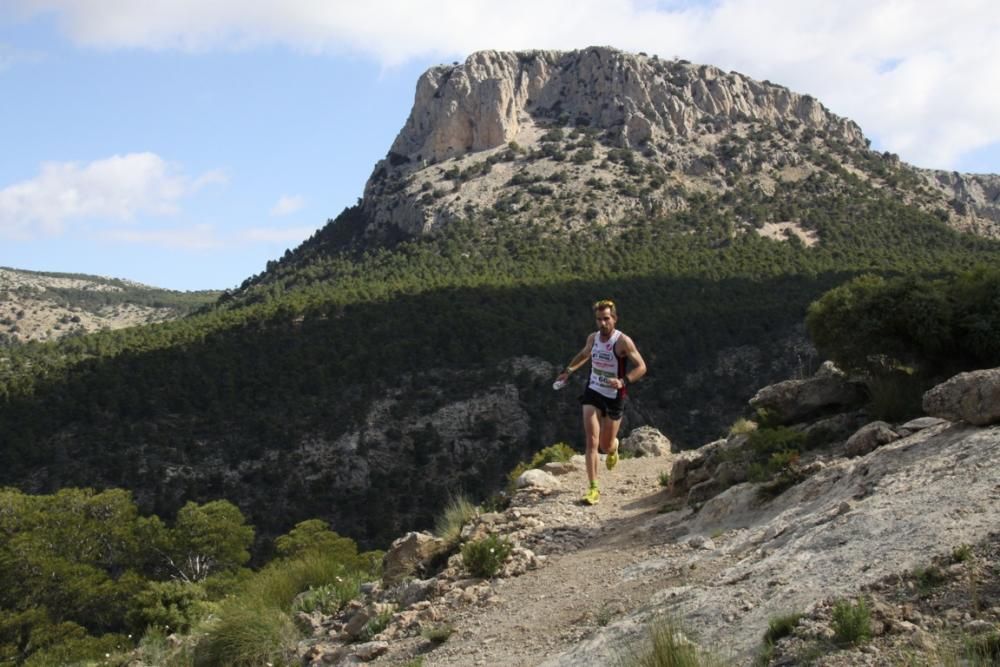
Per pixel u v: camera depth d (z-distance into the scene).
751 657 4.28
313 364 69.81
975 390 6.61
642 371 9.35
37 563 39.09
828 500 6.44
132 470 59.12
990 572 4.20
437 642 6.73
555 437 64.19
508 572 7.79
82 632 35.19
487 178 125.12
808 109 149.50
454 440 63.56
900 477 6.04
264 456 61.97
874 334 9.34
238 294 123.62
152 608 19.44
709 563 6.25
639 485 10.13
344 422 64.12
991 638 3.59
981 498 5.05
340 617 8.66
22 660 33.34
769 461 7.95
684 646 4.45
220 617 9.45
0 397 66.62
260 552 55.22
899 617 4.08
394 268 102.12
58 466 59.31
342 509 59.53
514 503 10.02
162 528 46.34
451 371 68.69
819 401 9.47
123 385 66.75
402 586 8.52
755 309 71.06
